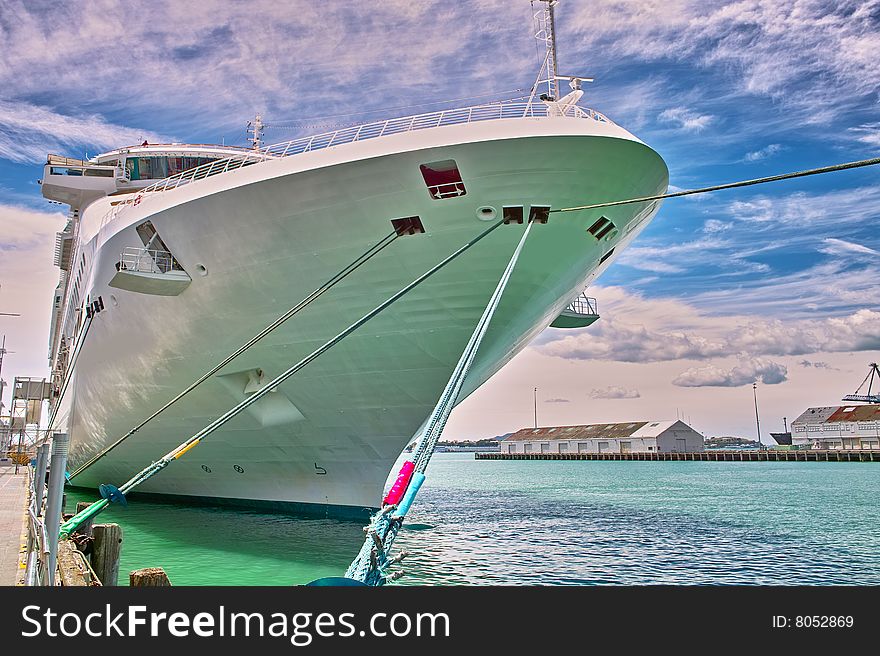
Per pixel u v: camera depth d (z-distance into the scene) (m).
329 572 10.39
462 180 9.02
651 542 14.55
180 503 17.69
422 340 10.77
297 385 12.23
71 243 22.23
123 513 16.42
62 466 5.63
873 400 77.94
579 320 16.17
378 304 10.49
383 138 9.09
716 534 16.02
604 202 9.52
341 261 10.12
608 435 88.44
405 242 9.73
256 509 15.67
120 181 19.27
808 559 12.76
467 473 56.50
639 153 9.24
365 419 12.36
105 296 13.64
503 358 13.60
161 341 12.85
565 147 8.74
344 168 9.16
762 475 48.22
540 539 14.74
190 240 11.02
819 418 77.75
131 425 15.73
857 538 15.51
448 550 13.09
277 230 10.12
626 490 32.34
